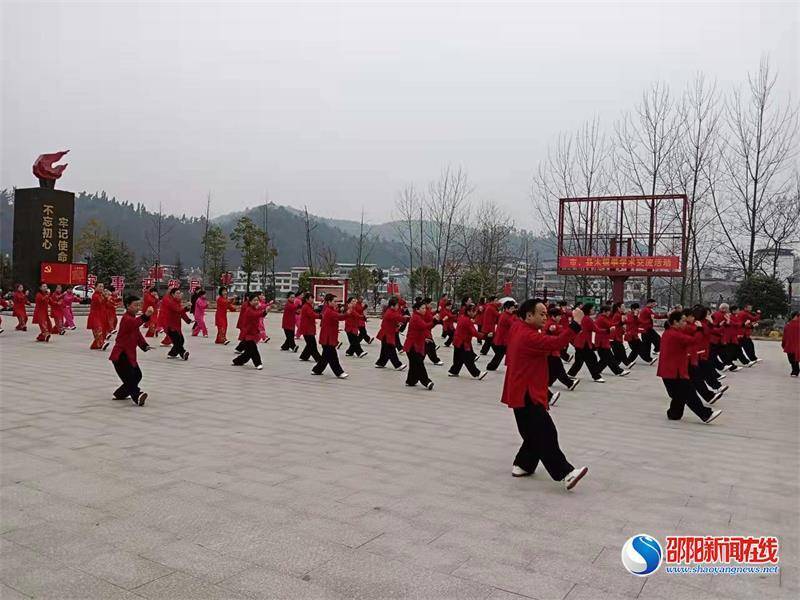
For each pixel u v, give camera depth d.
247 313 12.85
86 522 4.38
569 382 11.50
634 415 9.16
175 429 7.28
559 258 23.00
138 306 8.64
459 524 4.49
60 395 9.26
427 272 39.25
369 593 3.43
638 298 51.97
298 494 5.06
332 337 12.02
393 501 4.95
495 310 16.44
